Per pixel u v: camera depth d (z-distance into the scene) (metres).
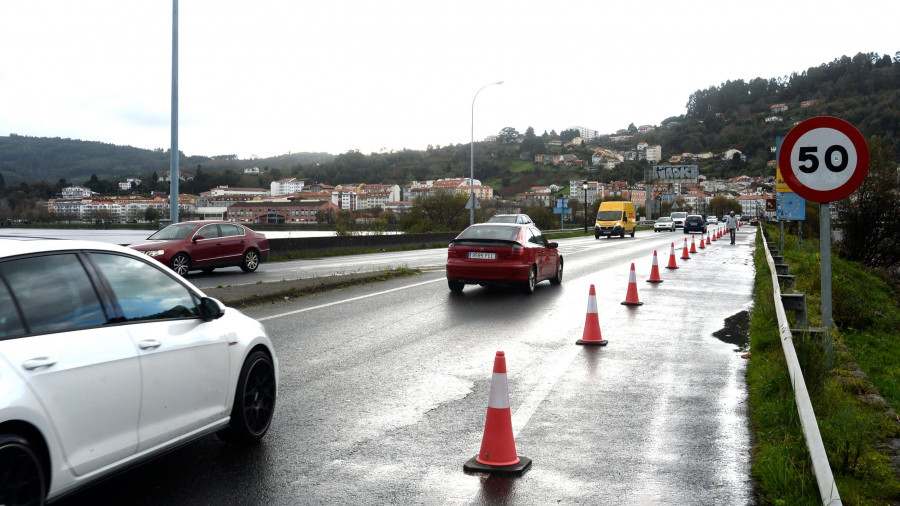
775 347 9.07
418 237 41.59
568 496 4.53
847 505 4.19
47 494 3.73
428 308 13.28
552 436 5.80
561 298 15.05
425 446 5.54
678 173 125.44
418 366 8.36
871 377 8.82
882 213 28.77
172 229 21.02
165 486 4.63
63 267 4.12
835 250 29.00
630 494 4.56
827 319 7.17
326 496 4.50
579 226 97.81
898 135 110.94
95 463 4.00
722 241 48.25
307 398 6.90
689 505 4.38
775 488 4.47
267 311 12.61
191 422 4.80
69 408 3.83
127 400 4.22
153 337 4.49
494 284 15.51
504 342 9.95
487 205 115.62
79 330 4.02
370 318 11.97
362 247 35.66
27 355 3.66
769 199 27.28
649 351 9.41
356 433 5.84
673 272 21.89
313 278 17.59
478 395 7.09
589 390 7.31
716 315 12.74
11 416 3.49
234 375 5.28
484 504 4.39
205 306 5.01
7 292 3.74
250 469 4.98
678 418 6.30
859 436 4.93
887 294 21.38
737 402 6.85
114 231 52.94
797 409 5.69
